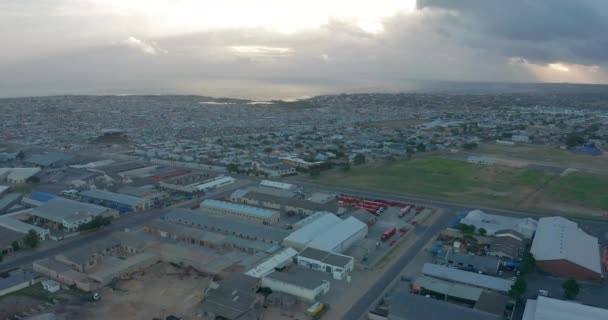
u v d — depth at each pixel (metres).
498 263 93.69
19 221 117.19
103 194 143.88
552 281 90.12
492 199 150.12
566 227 111.81
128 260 94.00
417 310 72.31
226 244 105.25
